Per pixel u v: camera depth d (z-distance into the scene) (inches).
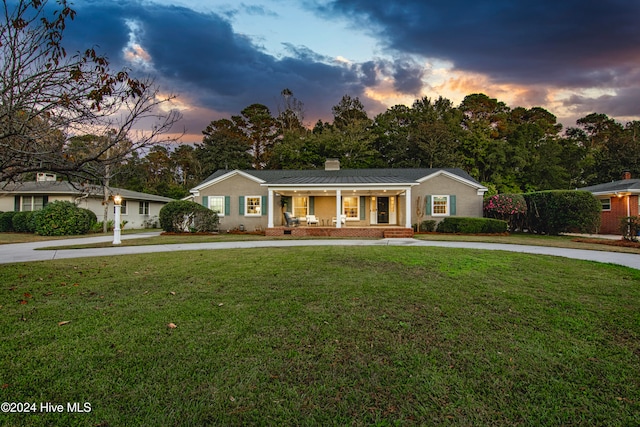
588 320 149.1
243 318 150.3
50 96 151.3
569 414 83.4
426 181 753.6
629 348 121.0
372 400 89.0
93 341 125.0
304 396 90.5
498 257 320.2
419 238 561.9
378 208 807.1
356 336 130.5
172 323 143.6
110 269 270.4
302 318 150.2
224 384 95.9
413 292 193.2
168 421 79.7
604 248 416.8
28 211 793.6
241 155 1568.7
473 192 749.9
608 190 773.3
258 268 267.4
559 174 1280.8
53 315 155.3
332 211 800.3
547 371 104.3
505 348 120.3
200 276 239.5
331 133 1393.9
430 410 84.8
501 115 1503.4
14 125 148.3
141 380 97.7
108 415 81.7
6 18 139.4
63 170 167.9
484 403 87.8
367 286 207.0
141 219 1071.6
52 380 97.5
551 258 319.6
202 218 690.8
